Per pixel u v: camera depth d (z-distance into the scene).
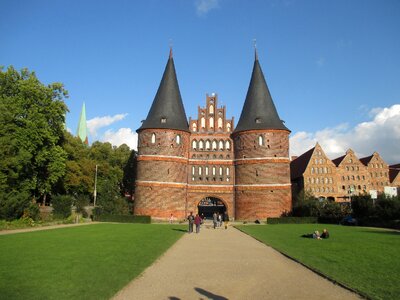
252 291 11.16
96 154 73.12
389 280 12.22
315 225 44.50
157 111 56.56
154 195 53.12
